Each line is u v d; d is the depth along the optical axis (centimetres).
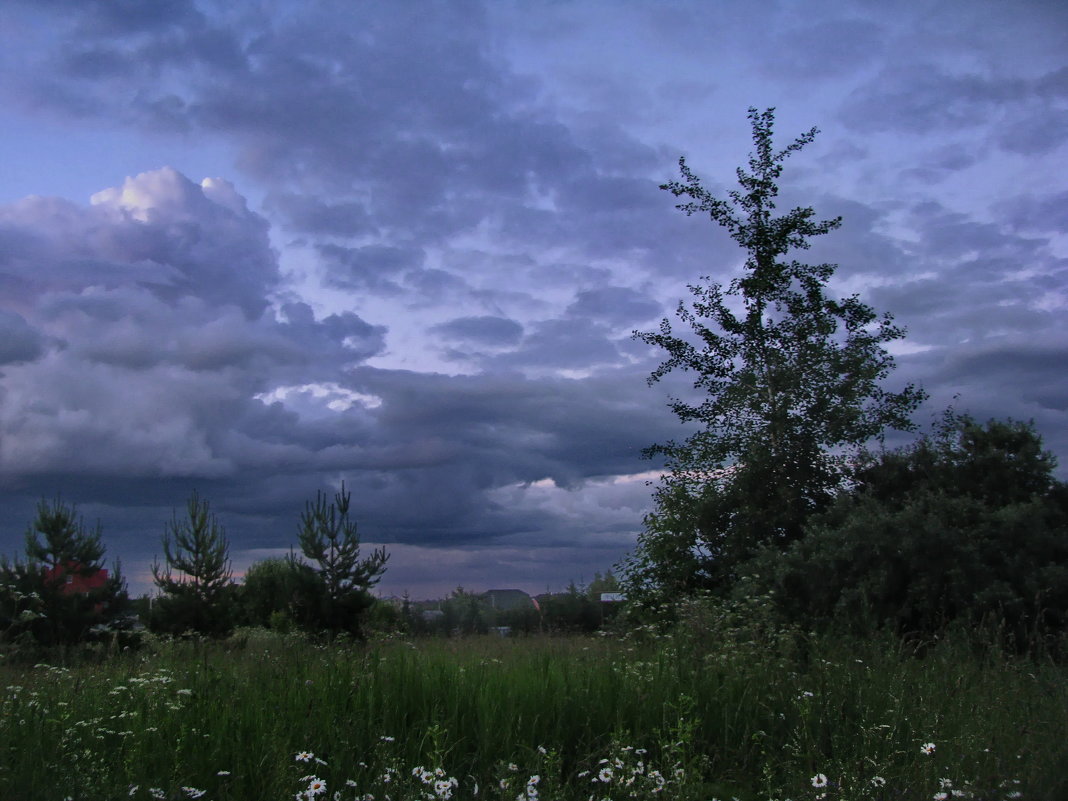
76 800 464
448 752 593
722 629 1044
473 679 746
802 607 1186
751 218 1872
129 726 599
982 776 512
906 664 817
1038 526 1170
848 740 602
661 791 511
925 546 1136
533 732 625
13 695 646
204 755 560
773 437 1748
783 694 695
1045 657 903
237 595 2253
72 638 1619
